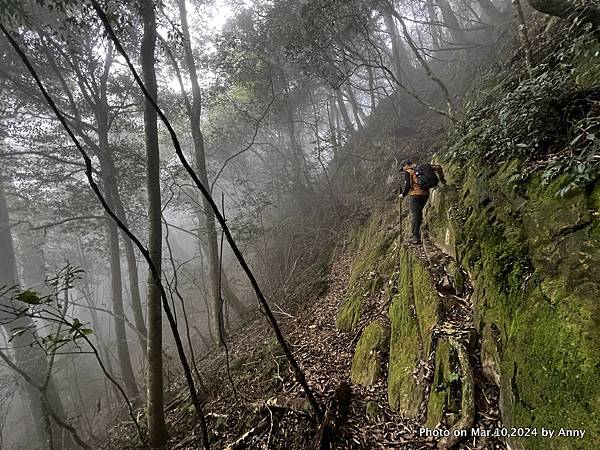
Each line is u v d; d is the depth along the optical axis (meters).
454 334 3.40
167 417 6.30
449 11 13.51
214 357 9.19
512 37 8.60
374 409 3.67
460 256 4.20
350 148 15.97
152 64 6.32
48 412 5.30
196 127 12.13
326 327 6.69
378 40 15.27
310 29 9.78
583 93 3.25
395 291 5.54
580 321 2.07
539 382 2.15
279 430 4.00
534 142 3.42
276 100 15.52
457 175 5.57
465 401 2.86
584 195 2.60
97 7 2.35
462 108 8.20
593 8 3.87
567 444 1.85
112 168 11.54
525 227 3.04
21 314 3.33
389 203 9.48
